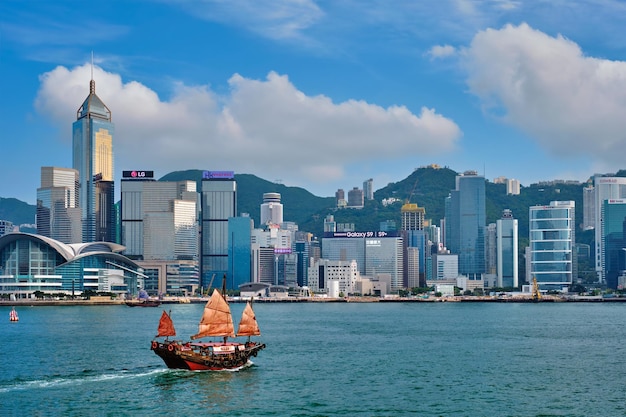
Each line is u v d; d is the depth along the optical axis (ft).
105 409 428.56
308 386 501.56
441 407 441.27
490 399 464.65
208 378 521.24
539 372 573.33
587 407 442.91
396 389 495.41
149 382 504.02
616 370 585.22
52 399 452.35
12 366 581.12
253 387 493.77
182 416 415.85
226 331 563.07
